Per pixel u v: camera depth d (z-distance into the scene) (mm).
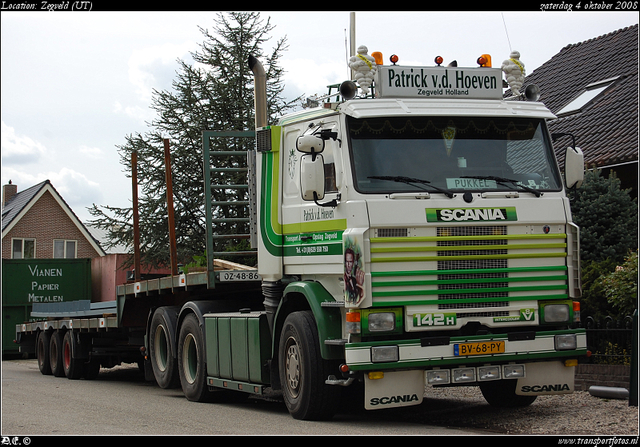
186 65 25156
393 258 7379
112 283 24812
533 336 7738
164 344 12188
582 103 19359
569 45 24438
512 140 8164
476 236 7621
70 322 16266
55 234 42375
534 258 7844
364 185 7570
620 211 12773
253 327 9219
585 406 8547
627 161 14953
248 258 13375
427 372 7438
